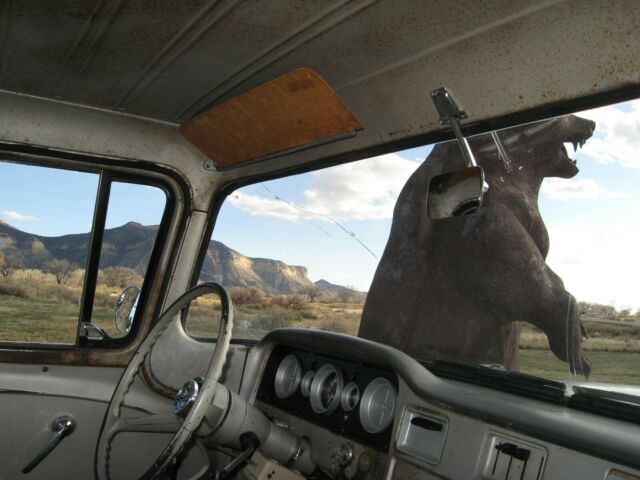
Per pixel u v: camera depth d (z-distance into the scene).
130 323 1.51
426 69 1.01
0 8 1.00
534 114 0.92
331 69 1.10
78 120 1.45
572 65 0.84
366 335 1.10
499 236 0.92
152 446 1.40
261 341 1.23
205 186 1.56
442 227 1.01
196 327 1.47
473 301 0.96
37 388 1.39
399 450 0.89
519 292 0.89
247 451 0.99
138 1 0.95
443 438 0.84
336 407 1.05
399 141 1.15
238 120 1.32
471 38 0.90
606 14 0.77
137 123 1.49
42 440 1.39
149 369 1.44
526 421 0.76
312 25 0.97
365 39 0.98
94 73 1.26
